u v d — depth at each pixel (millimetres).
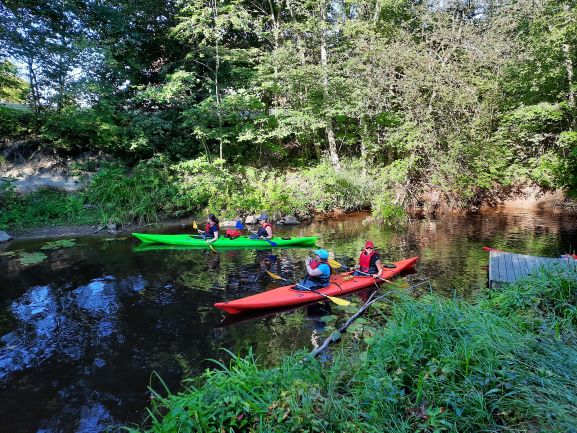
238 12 14938
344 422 2602
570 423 2318
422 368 3074
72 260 9016
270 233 10594
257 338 5168
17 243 10758
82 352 4906
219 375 3189
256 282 7469
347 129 18188
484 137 15609
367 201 15516
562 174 14898
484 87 15102
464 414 2617
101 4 14875
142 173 15000
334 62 17141
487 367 2867
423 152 14766
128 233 12141
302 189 15094
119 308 6250
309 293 6457
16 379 4359
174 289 7094
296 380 2961
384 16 17203
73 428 3596
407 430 2570
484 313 3705
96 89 14484
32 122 14852
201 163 14516
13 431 3557
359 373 3164
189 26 15297
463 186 15266
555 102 15016
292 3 17000
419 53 14000
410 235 11539
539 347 3152
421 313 3748
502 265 7195
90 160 15430
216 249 10117
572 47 13664
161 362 4645
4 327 5621
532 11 14570
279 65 15781
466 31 14367
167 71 16750
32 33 13242
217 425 2738
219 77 17000
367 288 6988
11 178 13508
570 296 4301
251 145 18328
